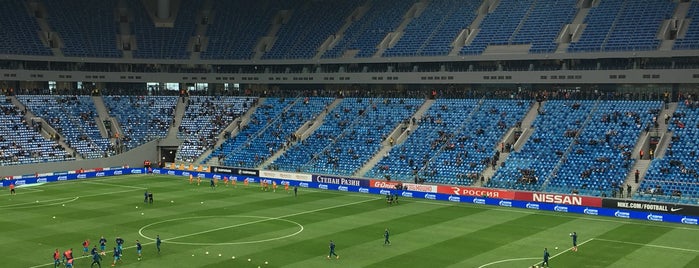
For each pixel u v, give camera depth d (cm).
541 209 8656
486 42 12362
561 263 5756
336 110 12975
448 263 5750
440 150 10881
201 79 14350
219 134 13062
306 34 14325
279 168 11519
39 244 6344
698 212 7662
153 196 9500
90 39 13888
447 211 8431
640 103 10656
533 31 12150
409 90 13262
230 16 15062
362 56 13262
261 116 13350
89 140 12444
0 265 5559
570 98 11481
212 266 5584
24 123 12200
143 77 14075
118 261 5716
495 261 5822
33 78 13225
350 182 10369
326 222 7588
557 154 9956
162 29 14588
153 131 13112
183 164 12438
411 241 6600
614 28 11444
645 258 5962
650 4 11656
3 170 10856
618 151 9681
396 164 10781
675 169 8944
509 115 11350
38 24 13750
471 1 13650
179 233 6894
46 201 8950
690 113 10062
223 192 10019
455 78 12444
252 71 14300
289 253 6062
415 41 13112
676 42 10619
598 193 8794
